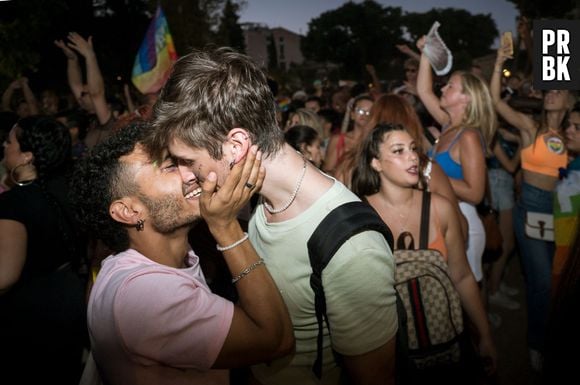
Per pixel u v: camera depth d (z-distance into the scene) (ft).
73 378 7.33
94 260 5.41
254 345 3.64
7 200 6.41
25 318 6.53
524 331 11.59
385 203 6.79
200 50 3.78
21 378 6.65
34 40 17.99
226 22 63.36
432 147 10.05
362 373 3.90
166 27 14.08
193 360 3.54
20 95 19.03
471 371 5.49
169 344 3.46
